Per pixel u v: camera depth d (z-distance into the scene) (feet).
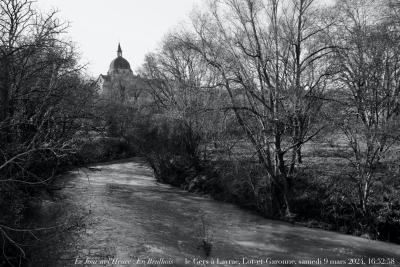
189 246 52.39
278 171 72.43
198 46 85.92
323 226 63.31
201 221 66.80
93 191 92.79
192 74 110.63
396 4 66.59
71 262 42.96
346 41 66.08
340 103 64.34
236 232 60.34
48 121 44.78
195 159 107.96
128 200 84.02
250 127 75.61
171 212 73.61
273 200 72.13
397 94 61.16
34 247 38.88
